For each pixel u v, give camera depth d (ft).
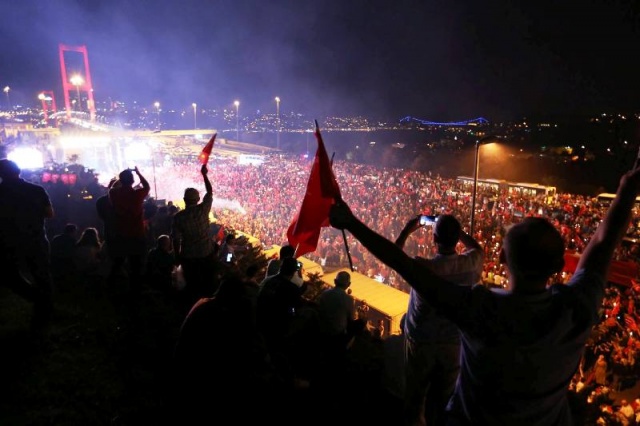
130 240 23.40
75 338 18.81
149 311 21.91
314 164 8.30
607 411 27.99
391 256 5.53
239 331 11.66
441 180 142.20
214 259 21.44
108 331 19.80
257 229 95.45
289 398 14.70
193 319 11.62
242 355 11.68
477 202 104.73
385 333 49.16
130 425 14.02
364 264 81.00
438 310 5.46
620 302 51.80
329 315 18.72
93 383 15.99
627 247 66.18
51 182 51.88
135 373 16.74
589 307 5.28
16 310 20.97
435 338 10.05
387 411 15.84
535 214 88.99
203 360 11.27
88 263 27.58
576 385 30.12
